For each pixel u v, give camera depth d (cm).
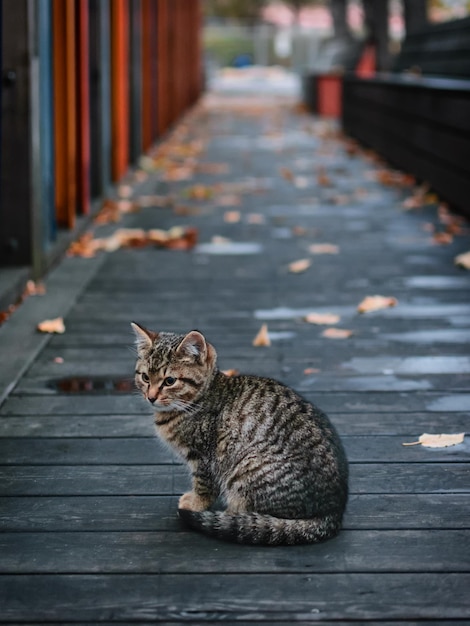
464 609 175
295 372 248
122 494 201
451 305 293
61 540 189
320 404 233
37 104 301
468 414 229
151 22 699
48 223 333
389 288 309
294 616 173
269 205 468
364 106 706
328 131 838
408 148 543
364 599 176
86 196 402
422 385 242
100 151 442
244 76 2286
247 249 368
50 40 340
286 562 183
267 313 287
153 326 276
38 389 239
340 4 1159
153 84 728
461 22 563
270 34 2555
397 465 210
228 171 593
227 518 187
